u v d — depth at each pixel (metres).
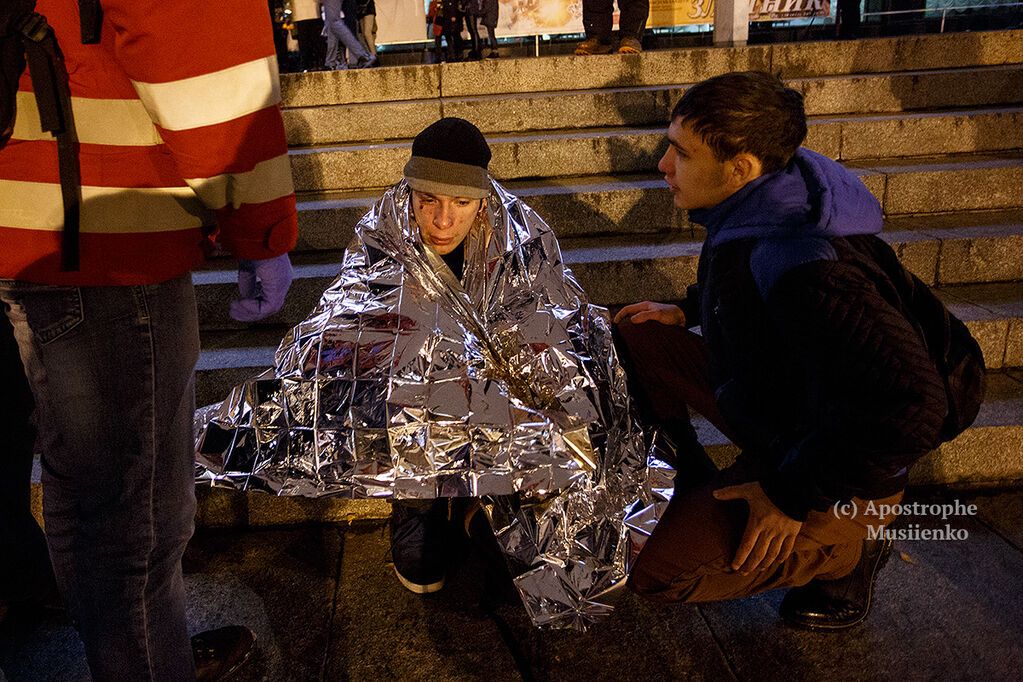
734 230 1.58
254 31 1.19
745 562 1.68
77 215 1.24
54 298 1.30
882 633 1.96
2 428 1.77
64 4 1.18
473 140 1.74
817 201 1.53
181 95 1.15
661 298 3.17
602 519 1.75
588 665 1.90
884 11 7.79
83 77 1.20
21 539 1.90
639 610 2.08
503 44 8.68
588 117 4.33
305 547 2.36
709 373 1.82
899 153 3.98
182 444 1.47
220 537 2.41
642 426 2.00
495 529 1.72
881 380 1.39
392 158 3.86
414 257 1.83
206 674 1.83
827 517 1.71
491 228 1.87
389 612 2.09
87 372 1.34
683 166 1.63
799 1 7.82
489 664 1.91
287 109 4.45
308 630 2.03
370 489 1.67
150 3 1.09
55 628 2.06
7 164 1.24
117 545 1.42
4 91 1.17
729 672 1.86
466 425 1.65
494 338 1.84
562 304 1.93
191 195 1.34
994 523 2.37
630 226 3.56
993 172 3.56
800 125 1.57
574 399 1.77
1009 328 2.79
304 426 1.70
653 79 4.84
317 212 3.42
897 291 1.58
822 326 1.43
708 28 8.23
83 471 1.39
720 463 2.47
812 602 1.98
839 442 1.44
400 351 1.71
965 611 2.02
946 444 2.47
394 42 8.06
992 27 7.89
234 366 2.67
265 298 1.44
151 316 1.35
